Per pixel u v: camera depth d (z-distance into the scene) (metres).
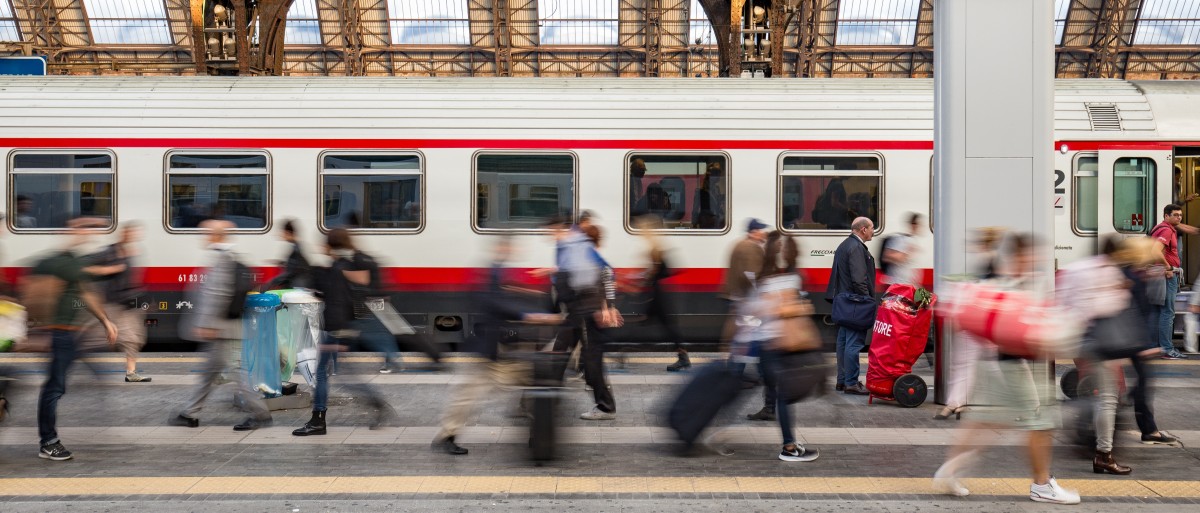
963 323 5.45
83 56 44.34
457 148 11.47
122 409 8.24
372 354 11.55
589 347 7.86
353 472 6.21
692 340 11.64
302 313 8.47
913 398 8.26
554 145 11.48
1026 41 7.70
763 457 6.62
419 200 11.48
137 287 11.38
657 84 11.73
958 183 7.76
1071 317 5.38
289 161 11.47
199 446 6.92
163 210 11.46
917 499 5.63
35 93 11.59
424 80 11.77
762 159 11.51
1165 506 5.49
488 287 6.62
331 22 44.19
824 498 5.64
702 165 11.52
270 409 8.23
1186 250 12.31
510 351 6.54
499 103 11.55
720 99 11.62
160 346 12.80
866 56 45.56
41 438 6.50
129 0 42.94
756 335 6.54
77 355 6.61
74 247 6.63
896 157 11.51
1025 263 5.38
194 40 23.45
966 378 6.00
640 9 44.25
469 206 11.47
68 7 42.97
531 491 5.77
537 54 45.66
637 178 11.52
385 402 7.95
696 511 5.40
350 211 11.48
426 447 6.89
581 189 11.50
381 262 11.45
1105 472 6.18
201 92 11.62
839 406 8.34
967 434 5.62
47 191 11.48
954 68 7.75
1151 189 11.69
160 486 5.87
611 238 11.48
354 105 11.54
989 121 7.70
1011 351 5.34
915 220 9.50
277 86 11.68
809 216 11.52
